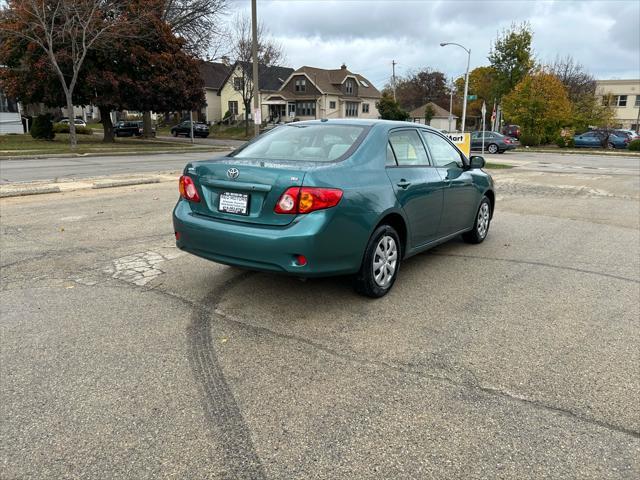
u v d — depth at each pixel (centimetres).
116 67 3067
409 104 9844
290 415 274
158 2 3152
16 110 4041
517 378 315
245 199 387
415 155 500
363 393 296
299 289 467
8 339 358
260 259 373
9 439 251
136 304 427
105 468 232
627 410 282
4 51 2933
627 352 353
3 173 1454
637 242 691
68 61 2825
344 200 377
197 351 345
